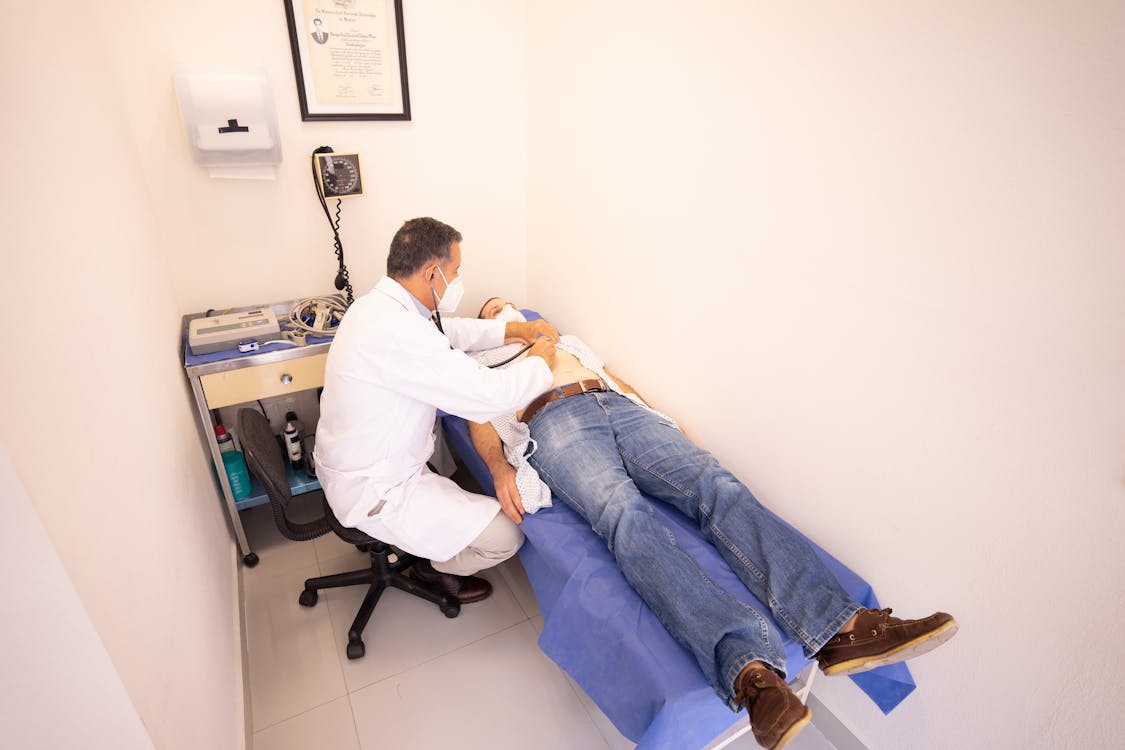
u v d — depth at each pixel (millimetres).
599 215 2115
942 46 1006
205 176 1927
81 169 1055
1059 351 931
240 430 1514
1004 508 1047
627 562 1269
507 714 1489
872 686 1263
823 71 1217
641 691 1085
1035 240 937
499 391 1476
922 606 1230
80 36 1272
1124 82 807
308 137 2053
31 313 669
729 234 1554
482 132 2381
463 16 2168
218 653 1309
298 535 1567
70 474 678
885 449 1243
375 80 2090
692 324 1760
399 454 1508
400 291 1488
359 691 1530
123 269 1233
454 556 1659
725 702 1027
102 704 686
